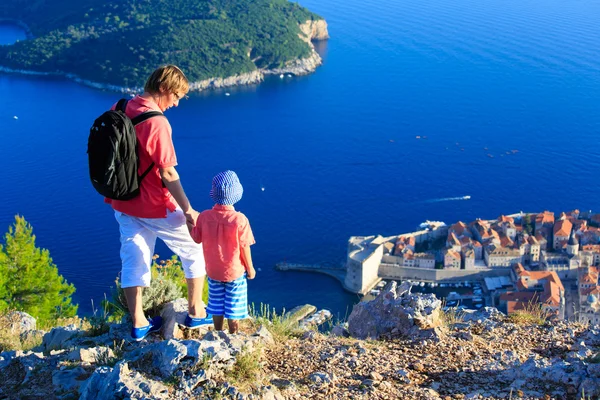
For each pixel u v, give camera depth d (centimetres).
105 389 737
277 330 1050
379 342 1044
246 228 933
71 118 15712
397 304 1112
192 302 970
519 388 831
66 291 2597
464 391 839
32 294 2461
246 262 948
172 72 874
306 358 914
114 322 1074
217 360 791
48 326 1712
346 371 878
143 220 909
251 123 15425
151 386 738
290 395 787
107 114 829
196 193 11438
